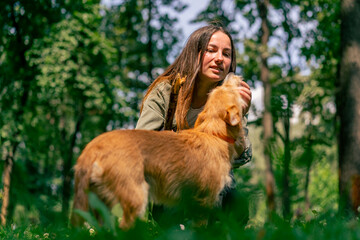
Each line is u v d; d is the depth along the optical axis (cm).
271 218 352
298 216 482
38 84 1371
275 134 432
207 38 461
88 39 1459
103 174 352
